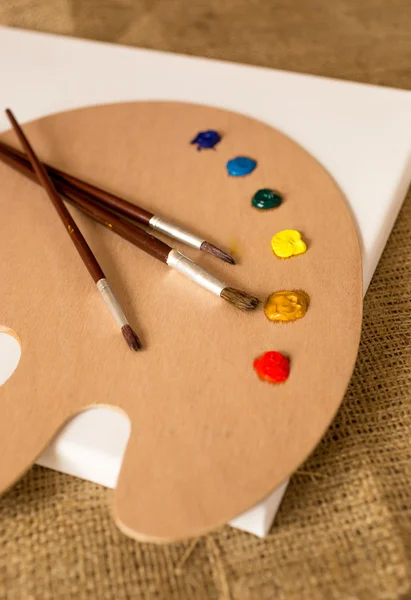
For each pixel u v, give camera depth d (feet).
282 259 2.13
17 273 2.16
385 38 3.33
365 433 2.08
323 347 1.96
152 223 2.20
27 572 1.91
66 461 1.93
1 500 2.00
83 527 1.96
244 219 2.23
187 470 1.80
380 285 2.41
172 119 2.53
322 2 3.52
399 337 2.28
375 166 2.35
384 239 2.31
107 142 2.47
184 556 1.91
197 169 2.37
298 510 1.96
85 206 2.25
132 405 1.90
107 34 3.43
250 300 2.00
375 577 1.87
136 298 2.08
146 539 1.74
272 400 1.88
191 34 3.41
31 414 1.91
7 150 2.44
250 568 1.89
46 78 2.71
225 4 3.54
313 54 3.28
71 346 2.00
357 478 2.01
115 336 2.01
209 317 2.02
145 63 2.73
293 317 2.00
